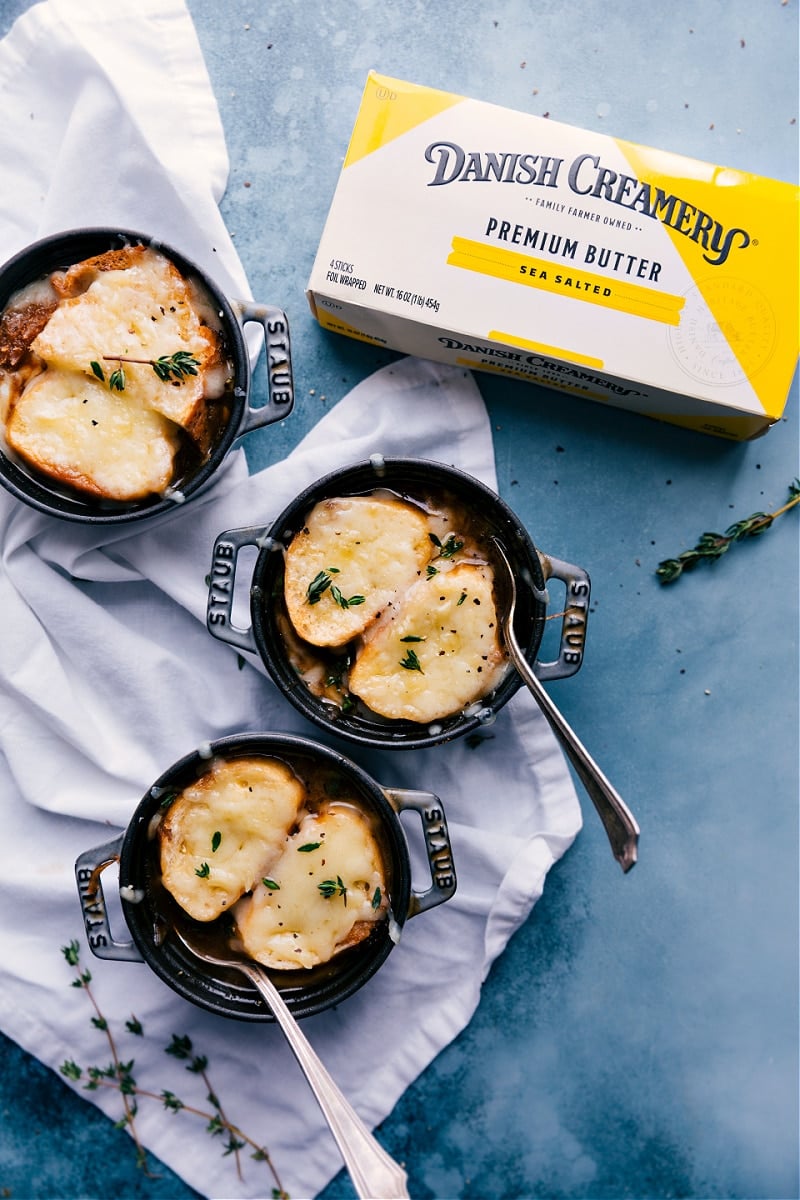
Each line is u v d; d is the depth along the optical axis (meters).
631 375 0.57
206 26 0.62
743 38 0.62
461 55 0.62
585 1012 0.63
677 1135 0.63
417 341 0.59
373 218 0.57
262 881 0.57
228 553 0.57
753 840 0.63
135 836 0.56
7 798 0.62
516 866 0.61
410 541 0.58
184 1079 0.62
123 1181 0.62
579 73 0.62
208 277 0.57
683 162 0.57
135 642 0.61
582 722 0.63
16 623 0.60
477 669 0.58
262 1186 0.62
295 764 0.59
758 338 0.57
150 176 0.60
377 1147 0.53
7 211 0.61
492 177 0.57
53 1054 0.61
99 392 0.58
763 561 0.63
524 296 0.57
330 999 0.57
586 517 0.63
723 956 0.63
